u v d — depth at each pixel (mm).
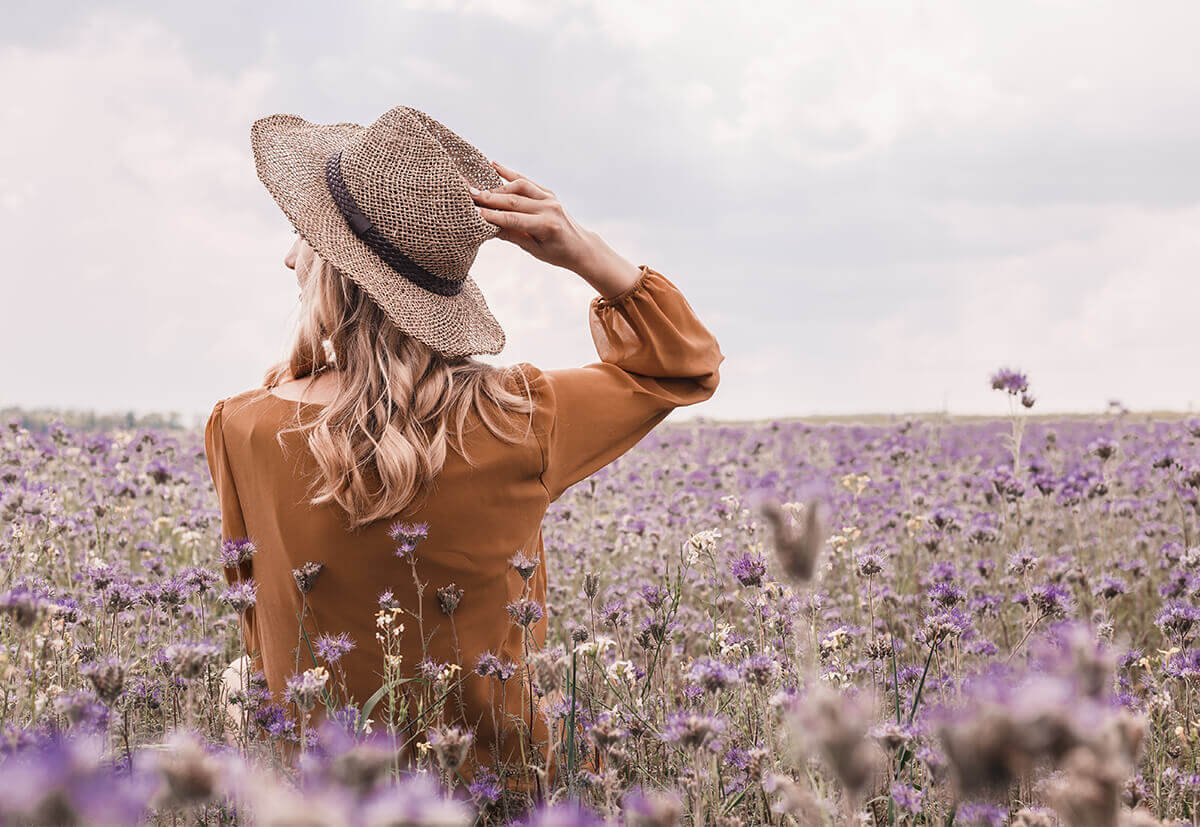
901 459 9828
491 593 2824
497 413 2764
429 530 2695
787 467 13312
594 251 2912
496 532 2771
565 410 2889
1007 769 1114
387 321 2729
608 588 6336
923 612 5012
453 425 2713
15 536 4324
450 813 1089
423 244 2684
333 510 2660
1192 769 3041
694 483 11344
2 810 1098
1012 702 1133
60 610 3312
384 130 2701
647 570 6973
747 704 3199
